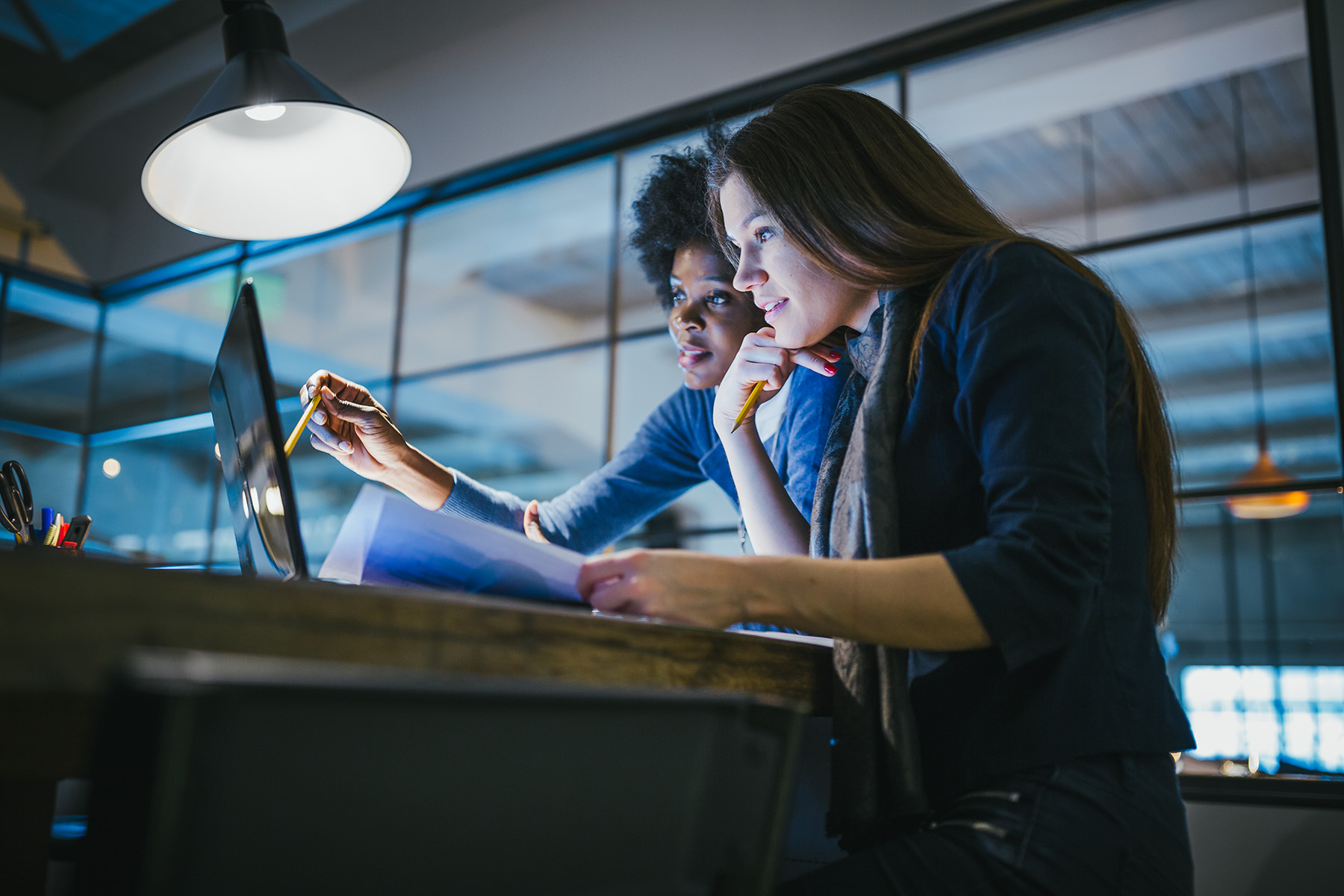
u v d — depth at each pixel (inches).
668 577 27.9
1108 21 123.6
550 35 166.6
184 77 201.6
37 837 26.9
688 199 78.5
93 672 15.0
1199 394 436.8
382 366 414.9
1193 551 511.2
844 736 32.1
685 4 153.5
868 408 35.6
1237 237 313.3
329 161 73.3
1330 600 482.6
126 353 344.2
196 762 12.3
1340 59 106.3
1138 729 30.5
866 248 38.4
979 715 31.2
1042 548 28.4
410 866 14.4
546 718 15.8
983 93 186.4
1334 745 445.7
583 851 16.3
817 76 139.6
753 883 18.6
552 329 457.7
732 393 54.5
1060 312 32.1
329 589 18.4
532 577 29.1
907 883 28.8
